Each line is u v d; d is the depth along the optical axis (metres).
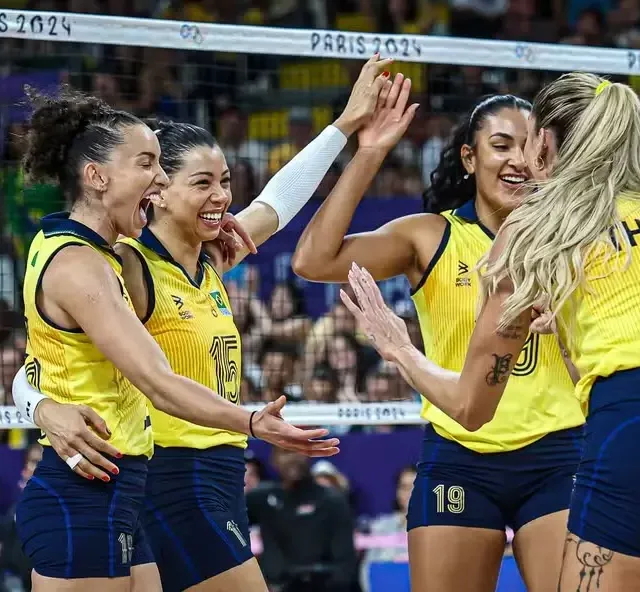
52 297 3.62
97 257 3.67
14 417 5.41
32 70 11.82
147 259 4.37
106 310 3.56
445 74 11.91
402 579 7.86
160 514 4.32
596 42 15.12
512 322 3.52
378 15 15.34
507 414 4.49
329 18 15.27
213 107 12.48
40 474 3.71
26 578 8.20
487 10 15.58
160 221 4.48
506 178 4.71
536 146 3.79
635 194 3.51
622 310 3.38
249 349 9.59
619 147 3.53
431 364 3.77
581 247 3.42
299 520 8.36
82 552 3.58
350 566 8.32
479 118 4.79
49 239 3.72
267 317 9.97
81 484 3.64
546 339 4.54
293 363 9.36
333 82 13.59
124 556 3.67
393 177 12.00
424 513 4.52
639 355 3.34
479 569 4.49
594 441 3.39
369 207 10.40
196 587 4.31
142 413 3.88
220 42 5.67
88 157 3.81
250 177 11.67
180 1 14.62
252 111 13.12
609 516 3.30
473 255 4.65
